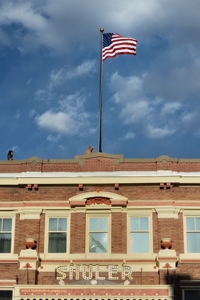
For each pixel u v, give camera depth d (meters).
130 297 32.19
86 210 35.91
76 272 34.25
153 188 36.00
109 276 34.09
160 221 35.38
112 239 35.28
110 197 35.78
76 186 36.28
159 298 32.09
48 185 36.34
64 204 36.06
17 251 35.41
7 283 34.62
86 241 35.44
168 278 33.78
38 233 35.62
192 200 35.72
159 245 35.03
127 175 36.09
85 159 36.97
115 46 41.22
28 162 36.97
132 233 35.47
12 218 36.19
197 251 34.97
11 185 36.53
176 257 34.09
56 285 32.59
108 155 36.94
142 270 34.50
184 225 35.41
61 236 35.66
